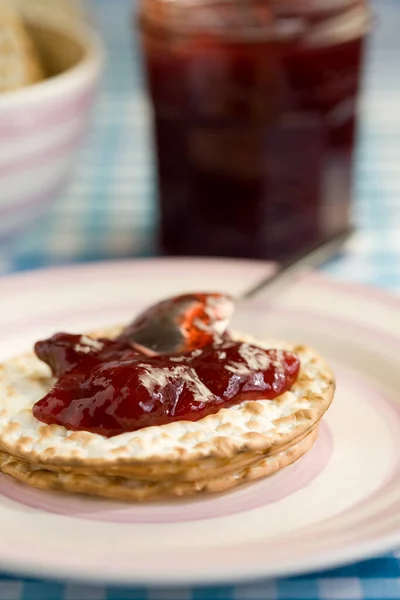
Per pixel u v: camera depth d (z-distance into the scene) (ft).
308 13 1.29
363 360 1.14
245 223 1.38
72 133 1.40
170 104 1.35
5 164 1.34
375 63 2.23
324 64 1.31
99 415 0.96
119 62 2.28
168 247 1.43
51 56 1.55
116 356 1.03
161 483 0.96
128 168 1.73
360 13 1.34
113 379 0.97
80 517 0.95
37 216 1.44
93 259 1.46
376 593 0.91
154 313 1.10
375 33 2.35
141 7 1.38
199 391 0.98
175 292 1.24
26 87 1.42
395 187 1.64
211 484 0.96
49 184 1.41
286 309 1.20
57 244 1.50
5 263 1.45
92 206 1.60
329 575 0.93
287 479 0.99
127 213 1.58
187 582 0.85
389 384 1.11
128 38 2.38
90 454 0.94
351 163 1.41
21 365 1.07
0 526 0.94
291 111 1.33
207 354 1.02
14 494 0.98
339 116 1.36
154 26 1.33
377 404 1.09
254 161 1.35
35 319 1.21
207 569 0.85
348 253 1.45
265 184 1.36
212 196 1.38
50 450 0.95
